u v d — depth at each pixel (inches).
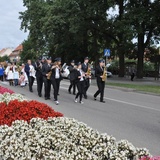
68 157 166.9
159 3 1300.4
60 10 1467.8
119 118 429.4
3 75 1163.9
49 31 1521.9
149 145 286.8
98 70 612.4
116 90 912.9
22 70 925.8
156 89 896.3
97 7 1366.9
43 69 623.2
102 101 613.0
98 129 350.9
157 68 1547.7
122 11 1492.4
